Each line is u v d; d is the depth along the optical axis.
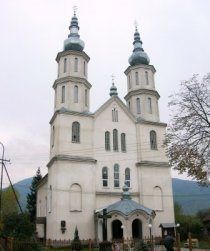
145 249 36.12
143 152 53.72
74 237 42.81
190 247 28.61
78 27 58.53
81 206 47.56
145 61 60.28
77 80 53.72
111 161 51.72
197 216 76.00
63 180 47.56
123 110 55.16
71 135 50.31
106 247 33.66
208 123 27.50
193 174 26.31
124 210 45.12
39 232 52.16
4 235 30.91
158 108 58.53
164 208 51.62
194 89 28.28
